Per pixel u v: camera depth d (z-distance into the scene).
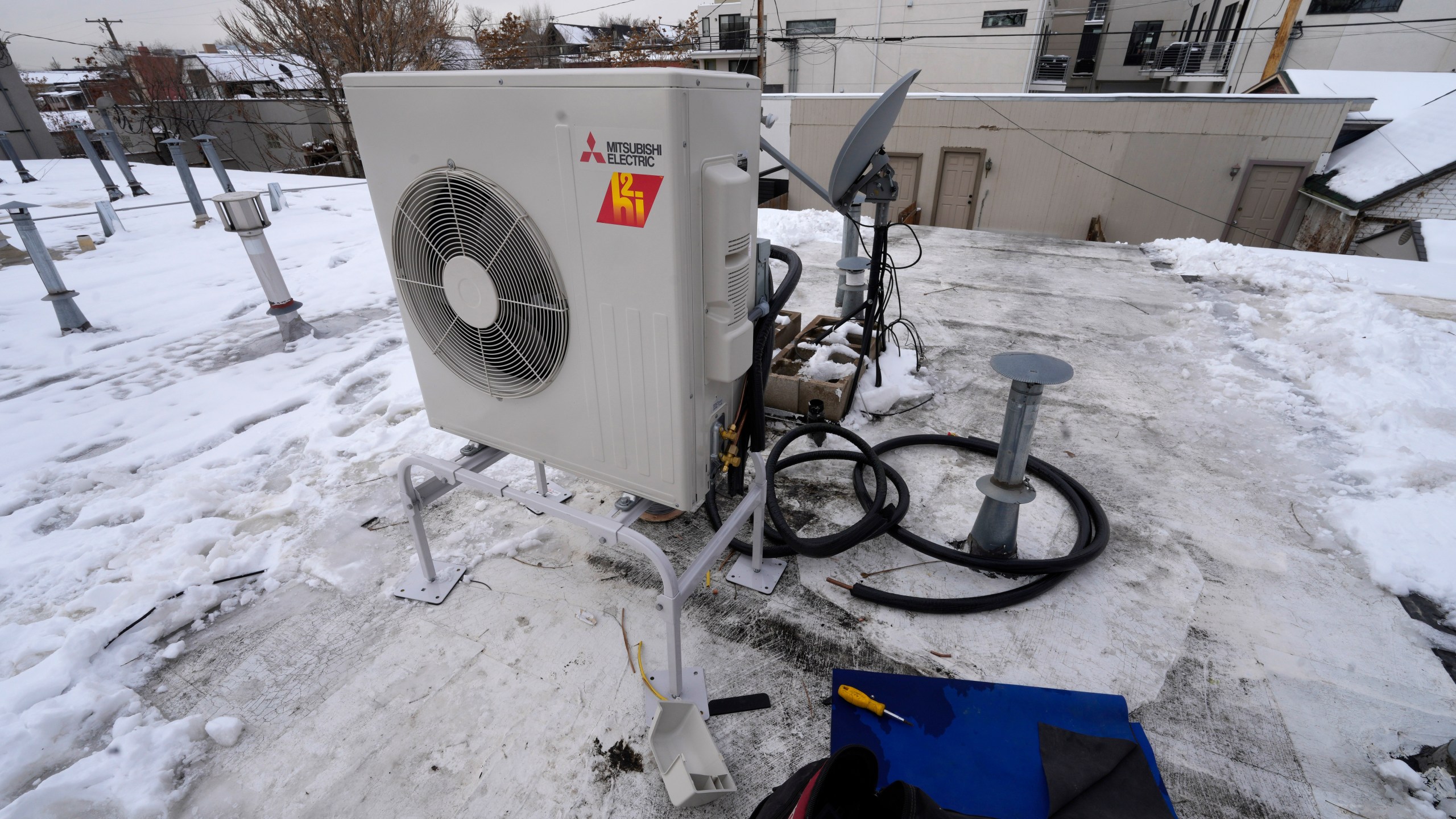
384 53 16.12
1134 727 1.62
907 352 3.77
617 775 1.53
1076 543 2.22
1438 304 4.43
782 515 2.23
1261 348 3.80
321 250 6.66
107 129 9.54
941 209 12.02
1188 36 20.89
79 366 3.92
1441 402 3.03
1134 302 4.73
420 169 1.47
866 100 12.12
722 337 1.36
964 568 2.18
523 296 1.47
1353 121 10.30
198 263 6.20
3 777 1.51
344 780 1.52
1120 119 10.22
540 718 1.67
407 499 1.93
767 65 20.75
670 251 1.21
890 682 1.75
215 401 3.43
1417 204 8.33
